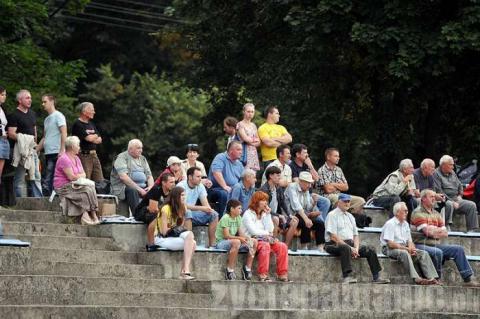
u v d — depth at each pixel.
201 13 101.69
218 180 65.88
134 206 66.06
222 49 101.19
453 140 95.50
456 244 70.50
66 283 56.75
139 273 60.03
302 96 94.88
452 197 72.56
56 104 103.25
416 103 95.19
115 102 131.88
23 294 55.62
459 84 91.50
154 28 136.25
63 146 67.94
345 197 64.75
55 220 63.41
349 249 64.12
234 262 61.81
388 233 66.19
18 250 57.41
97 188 68.12
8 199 76.31
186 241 60.34
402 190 71.00
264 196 62.50
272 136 69.75
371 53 86.62
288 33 96.19
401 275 66.06
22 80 101.62
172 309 57.16
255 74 96.06
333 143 96.69
